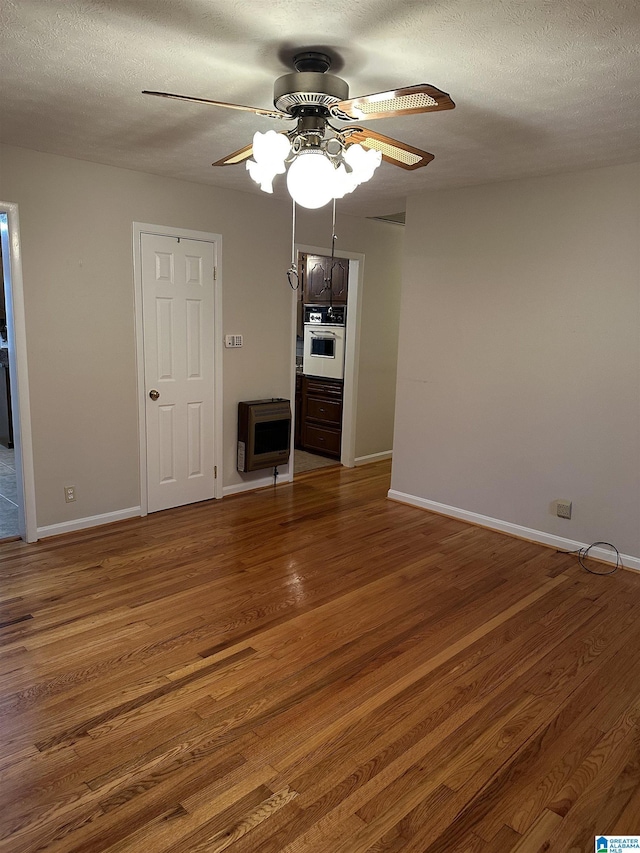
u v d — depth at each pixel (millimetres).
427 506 4633
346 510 4590
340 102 1914
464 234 4164
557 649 2695
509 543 3986
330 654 2615
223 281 4496
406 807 1810
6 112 2762
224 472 4801
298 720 2188
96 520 4059
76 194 3625
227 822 1740
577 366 3705
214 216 4352
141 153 3441
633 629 2879
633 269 3424
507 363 4035
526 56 2088
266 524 4223
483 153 3227
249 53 2131
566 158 3305
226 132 3016
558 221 3693
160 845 1659
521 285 3906
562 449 3830
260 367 4895
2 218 3449
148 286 4070
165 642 2680
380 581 3355
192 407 4484
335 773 1939
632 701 2342
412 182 3953
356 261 5512
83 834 1690
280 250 4840
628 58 2082
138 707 2238
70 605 2990
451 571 3516
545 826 1754
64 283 3656
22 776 1893
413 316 4543
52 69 2277
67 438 3824
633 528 3574
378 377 5977
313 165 2088
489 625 2895
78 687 2348
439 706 2287
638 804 1840
